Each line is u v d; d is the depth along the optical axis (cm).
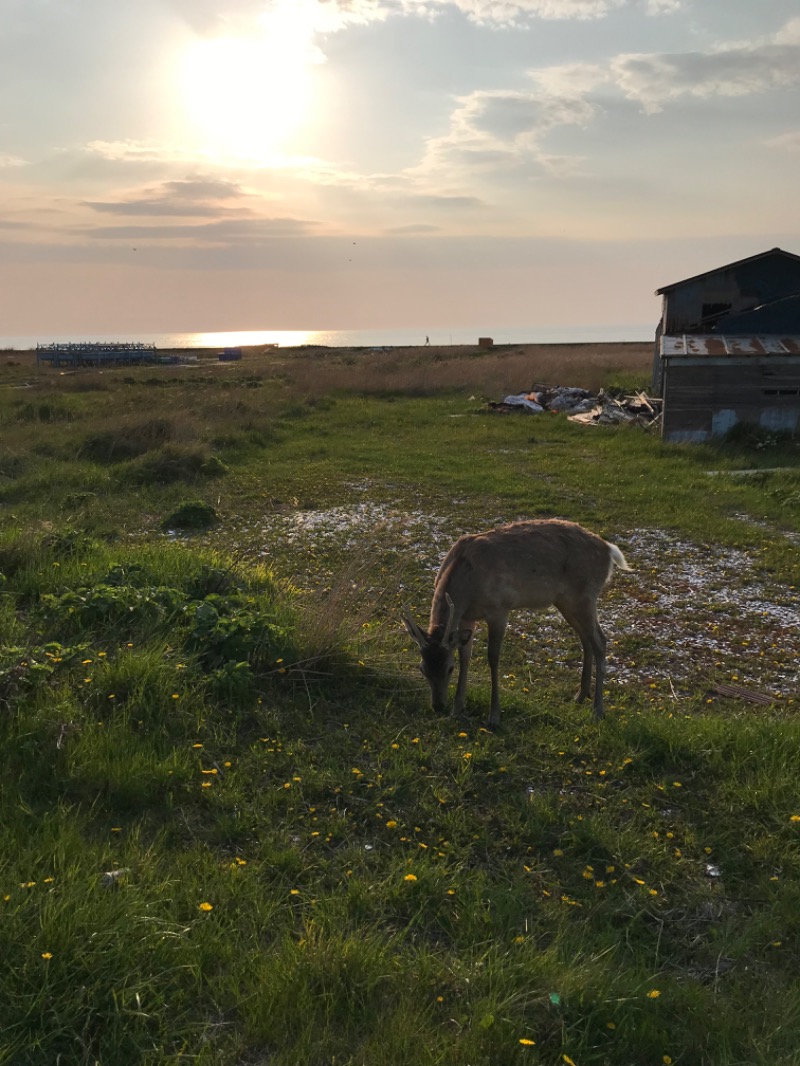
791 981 410
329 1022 362
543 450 2117
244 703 652
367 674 725
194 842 487
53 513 1396
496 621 685
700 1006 382
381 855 493
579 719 684
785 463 1894
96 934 376
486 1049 350
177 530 1345
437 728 650
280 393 3203
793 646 884
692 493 1577
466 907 442
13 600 807
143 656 657
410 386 3462
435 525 1362
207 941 399
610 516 1416
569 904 458
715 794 566
